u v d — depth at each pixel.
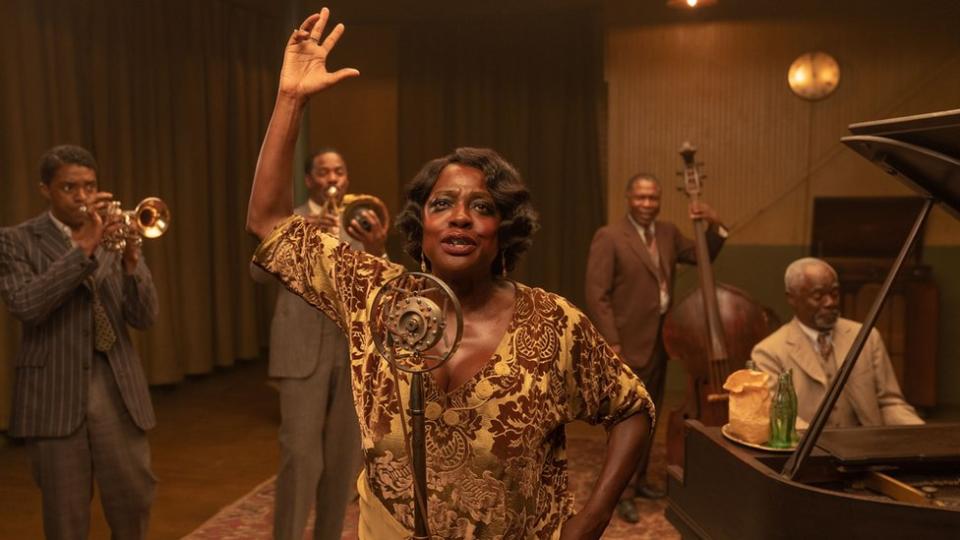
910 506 1.81
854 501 1.88
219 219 6.85
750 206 6.70
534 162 7.36
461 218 1.38
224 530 3.71
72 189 2.64
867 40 6.46
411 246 1.52
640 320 4.28
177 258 6.44
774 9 6.57
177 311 6.47
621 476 1.50
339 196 3.42
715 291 4.01
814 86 6.52
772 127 6.64
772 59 6.61
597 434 5.30
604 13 6.93
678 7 6.40
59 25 5.31
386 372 1.39
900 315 6.20
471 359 1.38
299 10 6.61
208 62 6.70
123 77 5.80
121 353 2.75
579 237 7.32
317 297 1.54
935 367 6.21
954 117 1.72
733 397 2.38
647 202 4.29
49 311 2.55
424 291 1.37
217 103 6.82
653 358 4.30
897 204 6.38
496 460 1.34
